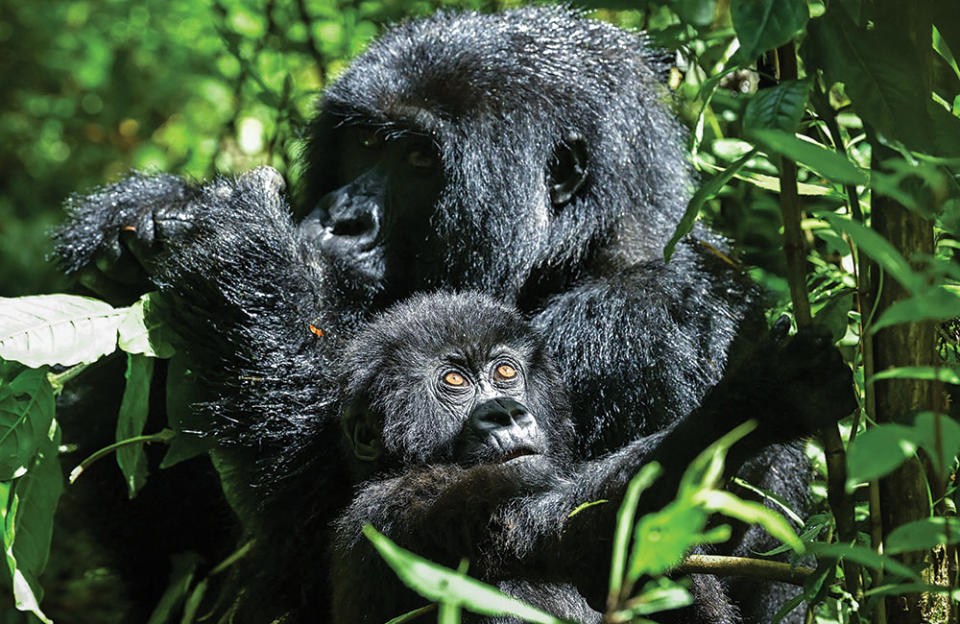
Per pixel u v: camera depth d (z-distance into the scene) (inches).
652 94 280.5
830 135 192.5
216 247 252.7
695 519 101.7
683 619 209.2
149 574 295.3
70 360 228.7
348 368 236.4
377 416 228.2
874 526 168.4
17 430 227.1
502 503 193.6
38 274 572.4
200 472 287.6
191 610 275.4
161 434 248.8
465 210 257.8
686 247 258.8
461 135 257.1
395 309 242.8
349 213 263.6
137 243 275.4
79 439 286.8
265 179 275.9
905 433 114.8
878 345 169.2
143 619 299.1
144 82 660.1
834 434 166.2
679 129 289.1
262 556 260.4
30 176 661.3
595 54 273.4
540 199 259.6
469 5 359.6
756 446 169.3
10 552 221.8
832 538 192.1
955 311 114.0
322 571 250.5
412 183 262.8
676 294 242.4
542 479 200.4
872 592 141.0
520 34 269.0
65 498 290.8
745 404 167.2
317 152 285.3
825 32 171.8
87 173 655.8
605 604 182.9
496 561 191.5
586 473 188.9
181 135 625.9
